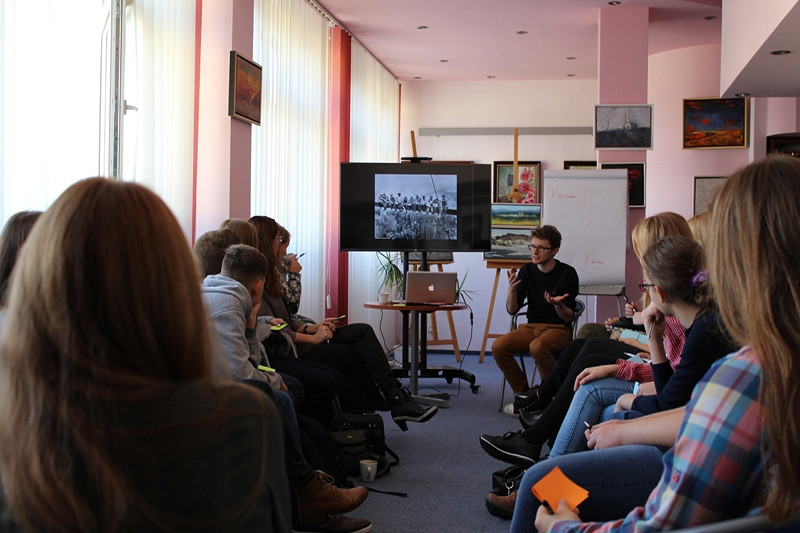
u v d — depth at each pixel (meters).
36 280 0.78
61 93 3.19
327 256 7.18
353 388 4.39
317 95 6.66
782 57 4.39
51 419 0.73
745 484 1.03
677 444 1.08
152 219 0.83
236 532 0.79
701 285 2.11
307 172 6.46
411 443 4.49
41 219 0.82
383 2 6.50
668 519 1.06
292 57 6.07
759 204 1.03
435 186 5.95
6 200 2.90
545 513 1.45
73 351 0.75
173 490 0.75
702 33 7.50
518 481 3.21
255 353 3.13
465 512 3.25
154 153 4.05
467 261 9.16
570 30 7.27
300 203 6.30
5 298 2.05
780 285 1.00
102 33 3.41
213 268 3.30
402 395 4.41
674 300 2.26
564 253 6.42
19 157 2.98
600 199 6.44
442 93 9.45
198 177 5.01
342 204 5.92
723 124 8.02
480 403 5.81
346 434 3.76
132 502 0.73
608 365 2.80
